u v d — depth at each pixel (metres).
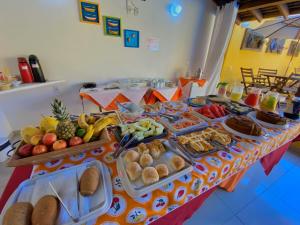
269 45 4.11
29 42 1.70
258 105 1.35
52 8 1.69
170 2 2.34
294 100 1.16
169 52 2.70
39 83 1.68
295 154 1.83
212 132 0.84
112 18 2.03
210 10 2.77
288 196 1.26
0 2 1.48
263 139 0.82
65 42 1.88
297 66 5.28
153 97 2.33
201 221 1.04
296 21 2.61
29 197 0.43
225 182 1.18
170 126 0.90
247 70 3.76
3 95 1.75
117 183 0.50
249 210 1.13
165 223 0.59
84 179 0.46
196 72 3.03
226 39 2.72
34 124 2.02
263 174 1.48
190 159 0.62
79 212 0.39
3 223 0.35
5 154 1.46
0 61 1.64
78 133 0.67
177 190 0.50
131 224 0.43
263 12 2.65
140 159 0.57
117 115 0.98
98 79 2.26
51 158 0.56
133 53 2.38
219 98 1.50
